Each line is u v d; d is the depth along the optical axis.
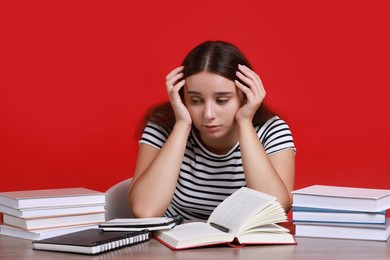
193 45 4.45
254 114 2.50
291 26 4.45
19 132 4.44
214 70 2.24
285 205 2.30
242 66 2.29
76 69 4.48
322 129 4.48
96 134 4.49
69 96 4.48
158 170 2.34
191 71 2.26
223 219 2.03
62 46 4.47
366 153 4.47
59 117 4.47
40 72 4.46
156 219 2.04
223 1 4.44
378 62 4.44
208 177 2.56
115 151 4.50
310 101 4.48
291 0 4.45
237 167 2.54
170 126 2.55
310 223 2.08
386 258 1.80
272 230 1.96
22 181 4.44
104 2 4.46
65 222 2.11
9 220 2.13
